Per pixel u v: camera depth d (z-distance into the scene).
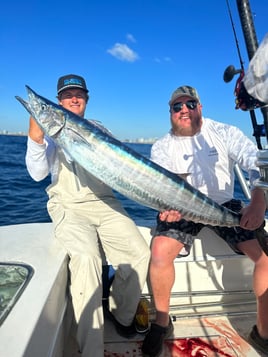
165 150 3.05
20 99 2.45
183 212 2.39
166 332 2.35
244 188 3.30
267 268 2.35
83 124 2.34
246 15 1.59
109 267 2.83
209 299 2.96
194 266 2.92
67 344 2.28
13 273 1.92
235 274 2.98
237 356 2.32
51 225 2.96
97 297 2.13
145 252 2.55
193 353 2.34
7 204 7.86
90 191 2.77
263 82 1.42
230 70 1.84
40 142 2.61
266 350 2.32
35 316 1.46
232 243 2.65
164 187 2.35
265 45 1.40
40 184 11.21
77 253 2.18
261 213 2.28
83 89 3.22
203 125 3.01
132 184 2.33
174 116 2.94
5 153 24.34
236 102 1.78
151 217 7.23
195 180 2.93
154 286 2.41
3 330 1.35
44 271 1.95
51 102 2.40
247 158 2.70
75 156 2.36
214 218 2.43
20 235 2.65
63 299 2.11
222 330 2.61
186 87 2.92
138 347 2.42
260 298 2.31
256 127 1.87
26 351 1.26
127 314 2.50
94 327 2.09
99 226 2.72
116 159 2.30
